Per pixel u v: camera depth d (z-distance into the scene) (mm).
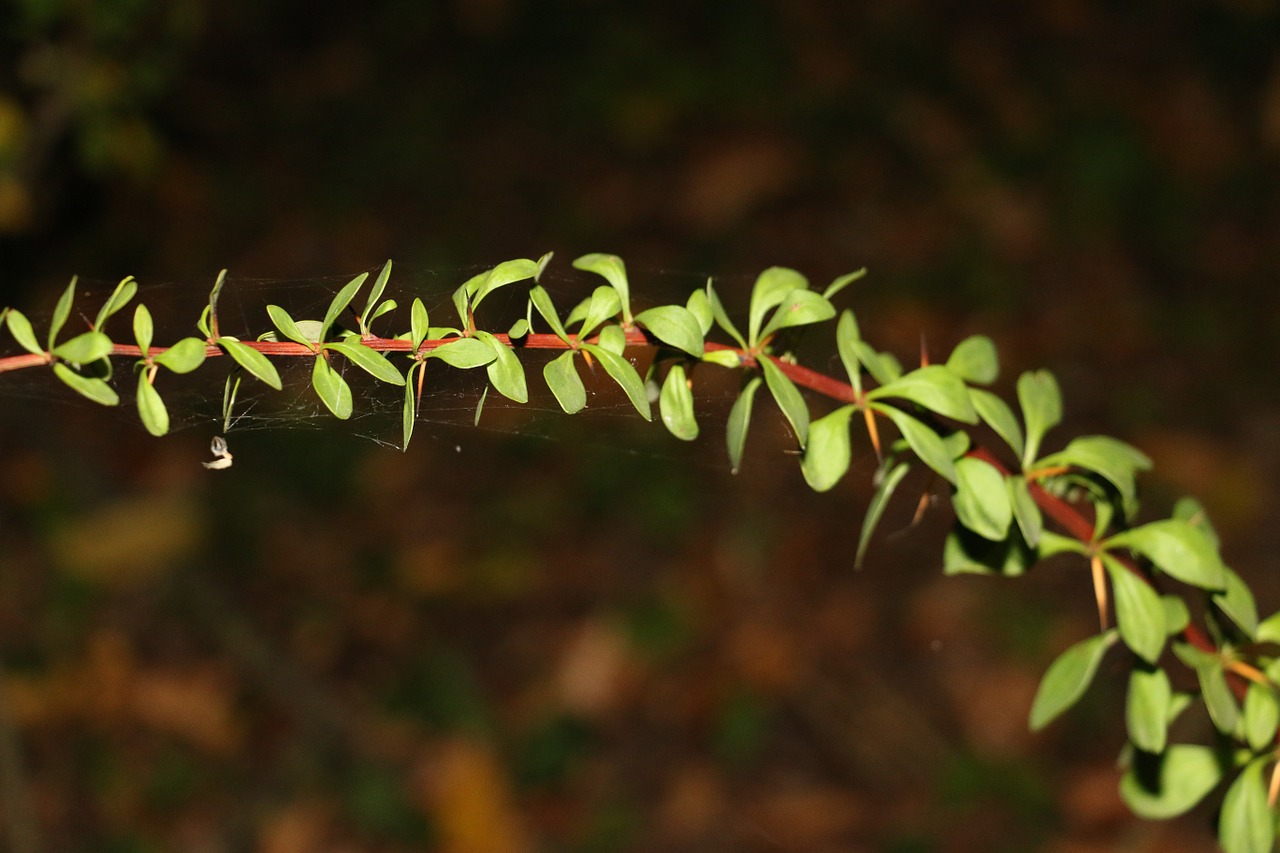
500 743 4750
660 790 4605
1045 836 4301
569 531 5387
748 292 5871
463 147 6809
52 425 5793
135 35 3496
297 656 5094
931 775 4527
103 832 4609
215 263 6391
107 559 5281
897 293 6016
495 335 1184
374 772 4695
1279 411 5508
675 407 1213
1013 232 6211
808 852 4375
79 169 5988
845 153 6566
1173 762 1514
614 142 6727
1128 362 5754
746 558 5188
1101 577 1354
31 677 5008
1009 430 1299
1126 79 6848
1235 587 1368
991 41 7035
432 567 5332
